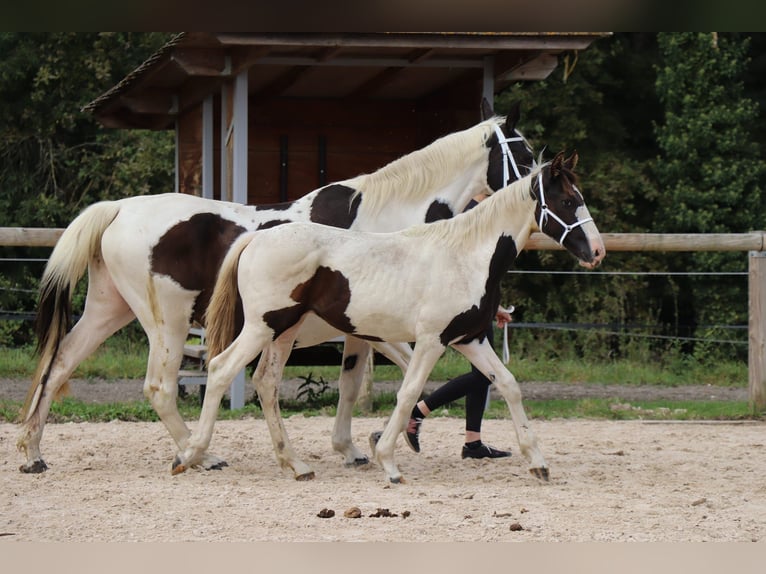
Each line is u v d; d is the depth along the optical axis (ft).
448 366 48.55
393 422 22.36
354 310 21.95
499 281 22.67
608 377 48.37
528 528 18.20
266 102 41.16
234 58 32.58
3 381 43.52
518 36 32.17
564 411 35.94
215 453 26.43
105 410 33.12
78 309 58.29
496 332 58.65
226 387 22.38
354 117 41.83
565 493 21.57
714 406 37.06
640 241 35.40
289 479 23.02
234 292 22.29
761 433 31.35
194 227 23.43
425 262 21.99
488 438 29.68
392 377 46.91
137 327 58.39
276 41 30.42
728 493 22.00
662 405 38.04
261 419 32.76
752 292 35.47
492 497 20.95
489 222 22.26
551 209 22.18
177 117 44.73
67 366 23.94
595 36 32.55
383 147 42.11
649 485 22.93
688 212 58.95
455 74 37.22
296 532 17.78
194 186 40.91
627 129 67.56
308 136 41.57
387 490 21.65
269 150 41.29
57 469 23.99
